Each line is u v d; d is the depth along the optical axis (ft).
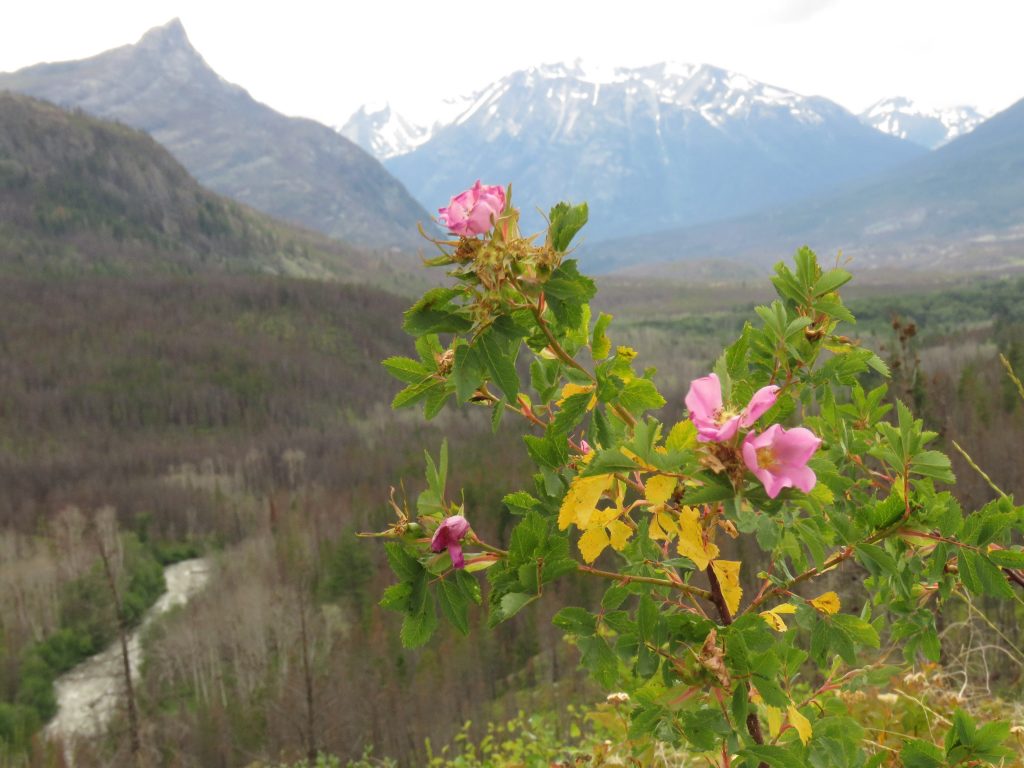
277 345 655.76
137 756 154.81
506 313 6.19
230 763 164.35
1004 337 293.23
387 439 462.60
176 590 303.27
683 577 7.99
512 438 247.09
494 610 6.57
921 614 9.10
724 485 5.72
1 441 481.05
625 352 6.93
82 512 349.00
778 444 5.66
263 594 238.07
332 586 225.76
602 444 6.62
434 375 6.95
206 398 553.64
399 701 152.46
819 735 7.54
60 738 191.21
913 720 12.55
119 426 524.11
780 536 7.20
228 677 212.23
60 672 234.99
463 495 6.91
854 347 7.97
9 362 585.22
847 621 6.90
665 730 6.51
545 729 24.31
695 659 6.30
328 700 151.43
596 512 6.78
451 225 6.18
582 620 6.57
